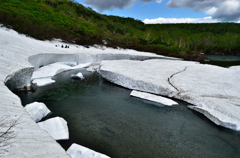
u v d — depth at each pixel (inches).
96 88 439.8
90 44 1174.3
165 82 424.5
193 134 238.2
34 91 372.2
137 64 666.2
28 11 1013.2
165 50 1668.3
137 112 301.0
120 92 415.2
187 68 630.5
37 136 117.3
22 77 333.7
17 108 159.6
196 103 335.3
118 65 613.6
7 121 123.3
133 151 192.2
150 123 262.8
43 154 95.3
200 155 193.2
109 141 208.2
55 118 219.8
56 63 653.9
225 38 2583.7
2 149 86.6
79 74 555.8
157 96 369.7
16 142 98.7
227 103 315.3
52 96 353.1
